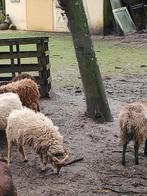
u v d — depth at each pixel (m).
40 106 11.80
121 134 8.74
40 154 8.41
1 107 8.91
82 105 11.92
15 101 9.03
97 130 10.37
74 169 8.69
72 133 10.20
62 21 27.22
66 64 16.91
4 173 5.54
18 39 12.05
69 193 8.00
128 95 12.90
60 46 21.59
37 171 8.60
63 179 8.38
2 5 31.34
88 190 8.09
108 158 9.10
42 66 12.22
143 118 8.53
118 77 14.84
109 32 26.02
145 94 12.98
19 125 8.45
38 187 8.15
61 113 11.31
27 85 9.93
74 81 14.40
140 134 8.60
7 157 9.04
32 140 8.34
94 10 25.92
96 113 10.81
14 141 8.87
